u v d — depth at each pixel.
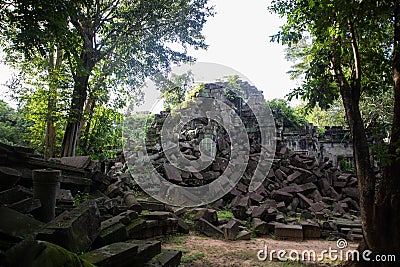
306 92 6.71
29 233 3.14
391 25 6.09
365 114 20.31
